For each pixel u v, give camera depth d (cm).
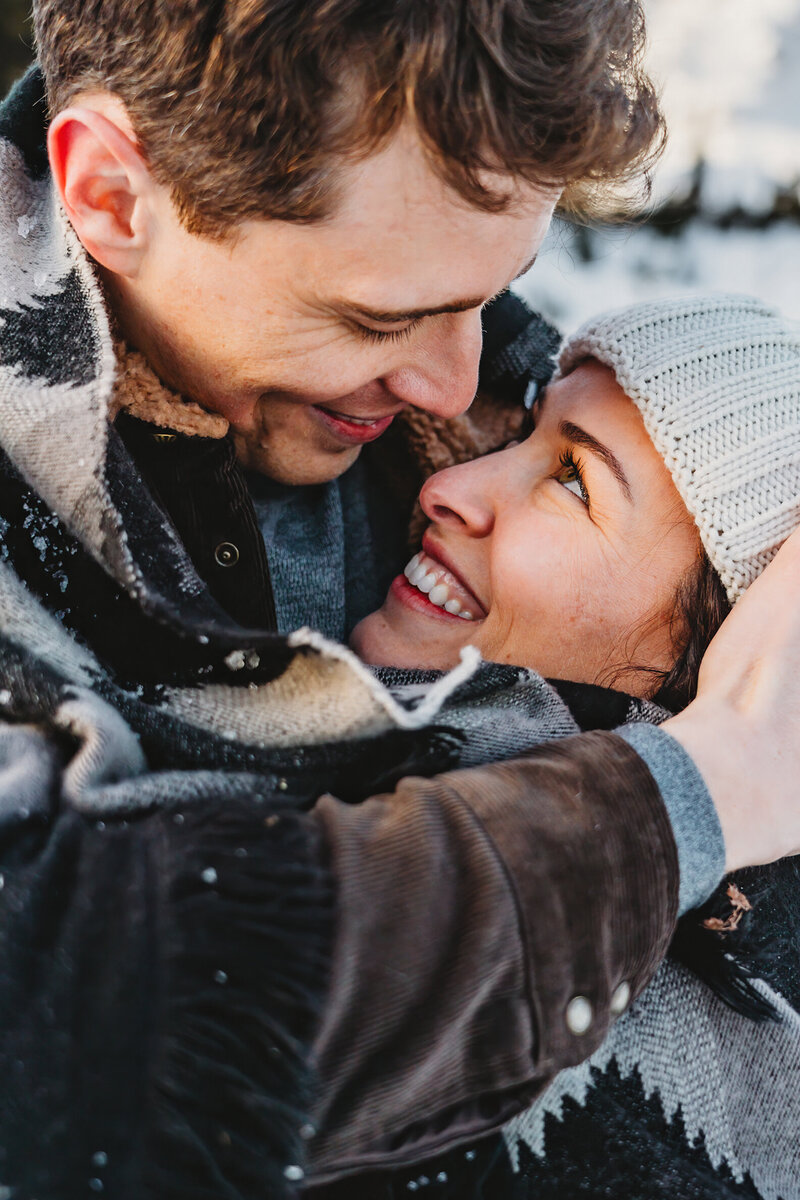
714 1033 95
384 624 119
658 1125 91
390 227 79
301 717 83
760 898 98
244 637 79
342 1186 79
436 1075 68
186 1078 58
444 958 66
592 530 109
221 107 77
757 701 88
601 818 73
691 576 107
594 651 111
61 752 74
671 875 74
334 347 89
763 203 273
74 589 86
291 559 116
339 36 72
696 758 81
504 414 132
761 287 265
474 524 115
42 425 85
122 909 62
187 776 76
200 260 85
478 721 92
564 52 75
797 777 84
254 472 113
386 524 131
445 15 71
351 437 105
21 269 92
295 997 62
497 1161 88
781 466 103
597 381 113
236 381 92
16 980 59
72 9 84
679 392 104
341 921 64
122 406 95
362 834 68
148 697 86
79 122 84
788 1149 94
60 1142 56
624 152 84
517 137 75
